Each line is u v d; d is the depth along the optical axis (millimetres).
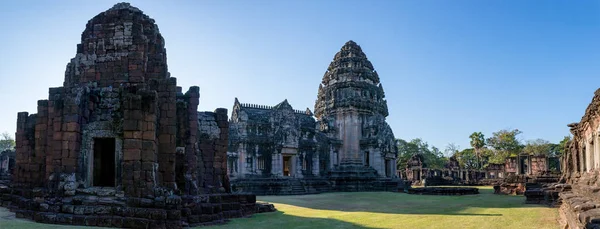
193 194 20703
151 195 16750
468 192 42750
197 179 22688
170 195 16812
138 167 17031
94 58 21078
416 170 78438
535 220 19016
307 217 21375
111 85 20641
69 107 18484
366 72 58875
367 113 58188
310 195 43438
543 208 24750
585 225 10844
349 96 56969
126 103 17406
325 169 54656
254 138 47938
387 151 58375
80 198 17312
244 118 48094
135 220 15828
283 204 30609
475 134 103500
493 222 18500
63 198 17625
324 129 56938
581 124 27672
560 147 96500
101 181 20656
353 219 20359
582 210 13484
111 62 20875
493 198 35375
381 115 60562
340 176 54656
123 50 20938
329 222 19203
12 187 24188
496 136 101062
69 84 21484
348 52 60062
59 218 16438
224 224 18344
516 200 32312
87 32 21469
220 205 19891
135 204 16547
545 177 44031
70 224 16281
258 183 45594
